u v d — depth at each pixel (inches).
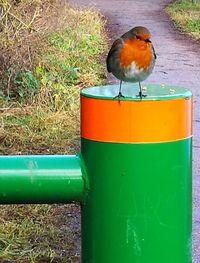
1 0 184.4
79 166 68.6
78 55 250.1
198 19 398.3
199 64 274.5
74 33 277.4
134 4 487.2
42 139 155.2
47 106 177.2
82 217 69.9
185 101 67.1
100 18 386.6
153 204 66.9
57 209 114.1
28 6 191.6
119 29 365.1
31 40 190.2
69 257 98.7
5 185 68.0
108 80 228.8
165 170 66.6
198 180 134.7
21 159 68.6
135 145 66.1
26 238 103.5
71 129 163.6
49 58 215.0
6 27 184.4
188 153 68.1
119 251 67.7
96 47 290.0
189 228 69.1
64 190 68.5
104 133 66.7
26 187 68.1
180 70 260.4
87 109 67.4
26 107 172.9
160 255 67.5
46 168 68.4
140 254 67.4
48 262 97.3
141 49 79.9
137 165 66.4
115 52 80.4
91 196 68.3
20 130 158.2
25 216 110.4
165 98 65.9
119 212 67.2
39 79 192.4
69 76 215.3
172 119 66.3
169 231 67.4
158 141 66.2
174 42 330.0
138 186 66.7
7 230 104.7
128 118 66.0
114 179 67.0
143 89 70.0
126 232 67.4
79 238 104.5
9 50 183.8
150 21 403.5
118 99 66.0
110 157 66.8
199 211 117.3
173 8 465.4
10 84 183.5
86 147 68.1
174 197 67.2
